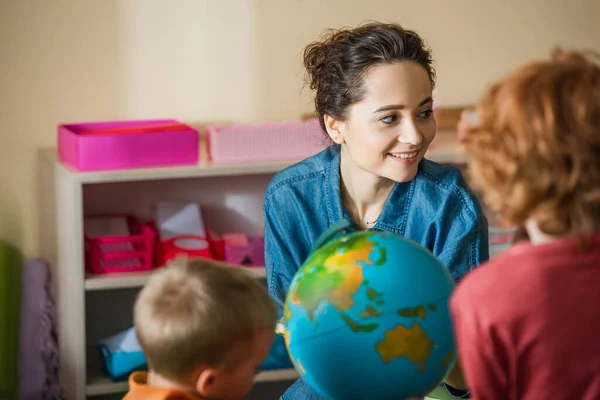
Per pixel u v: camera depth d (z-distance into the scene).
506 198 1.36
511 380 1.35
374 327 1.51
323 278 1.56
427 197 2.08
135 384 1.67
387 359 1.51
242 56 3.55
